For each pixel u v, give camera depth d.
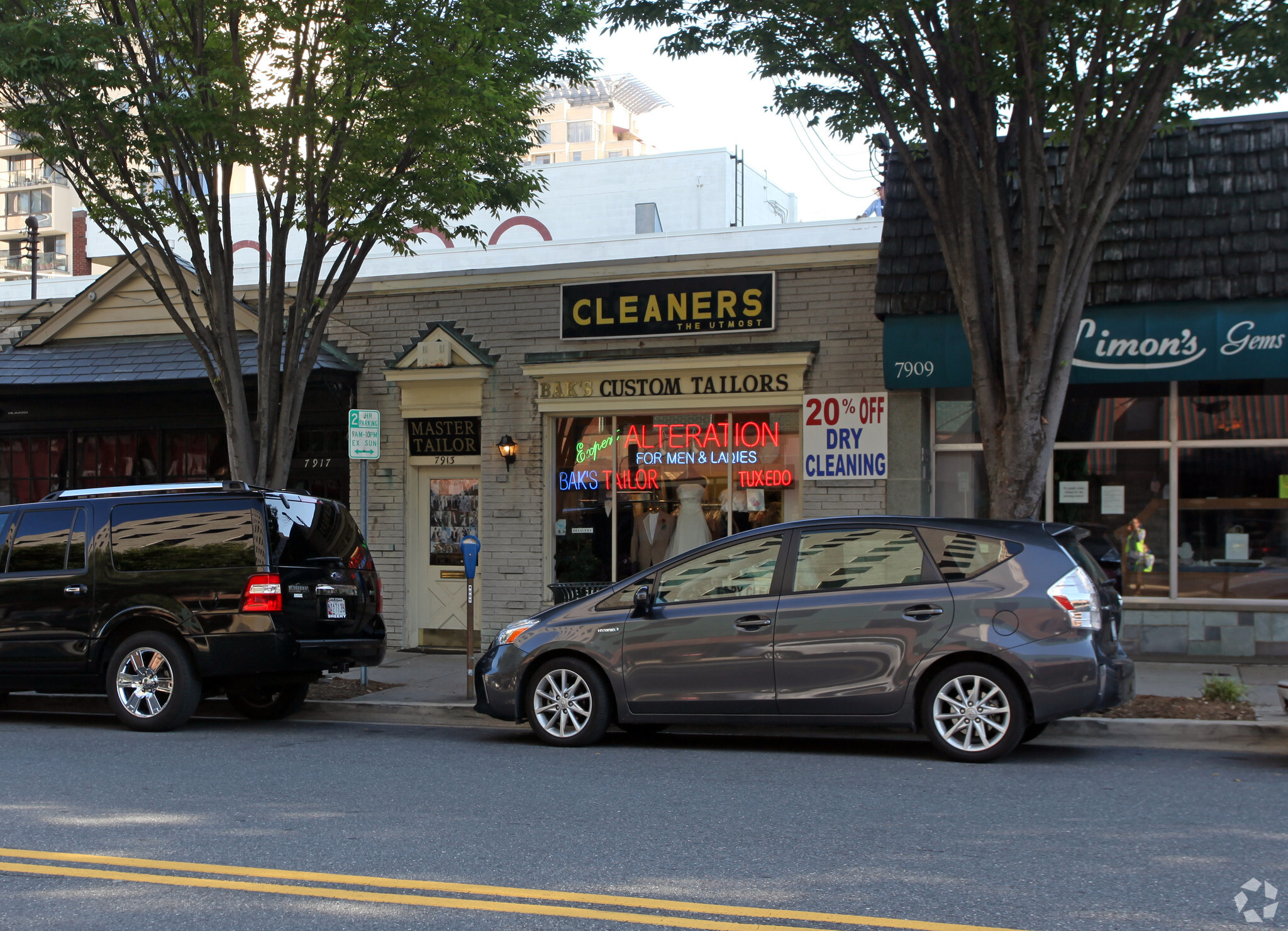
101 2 11.38
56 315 16.52
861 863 5.47
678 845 5.82
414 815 6.54
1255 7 9.16
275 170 11.52
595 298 14.10
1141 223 11.94
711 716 8.50
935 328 12.34
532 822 6.33
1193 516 12.39
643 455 14.20
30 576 10.09
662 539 14.06
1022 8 9.02
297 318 11.98
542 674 9.00
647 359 13.73
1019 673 7.84
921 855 5.60
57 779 7.65
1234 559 12.26
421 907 4.89
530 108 12.73
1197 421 12.40
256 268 24.09
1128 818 6.34
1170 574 12.41
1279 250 11.45
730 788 7.22
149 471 16.11
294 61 11.23
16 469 16.80
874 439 12.99
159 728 9.76
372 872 5.39
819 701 8.23
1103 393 12.65
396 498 14.98
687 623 8.59
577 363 13.99
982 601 7.98
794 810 6.59
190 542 9.85
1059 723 9.05
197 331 11.80
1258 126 11.93
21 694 12.29
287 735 9.75
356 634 10.35
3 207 75.38
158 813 6.61
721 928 4.60
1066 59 9.35
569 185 37.22
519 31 11.61
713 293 13.62
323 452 15.40
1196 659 12.23
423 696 11.37
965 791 7.06
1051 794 6.96
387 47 10.98
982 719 7.98
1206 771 7.73
